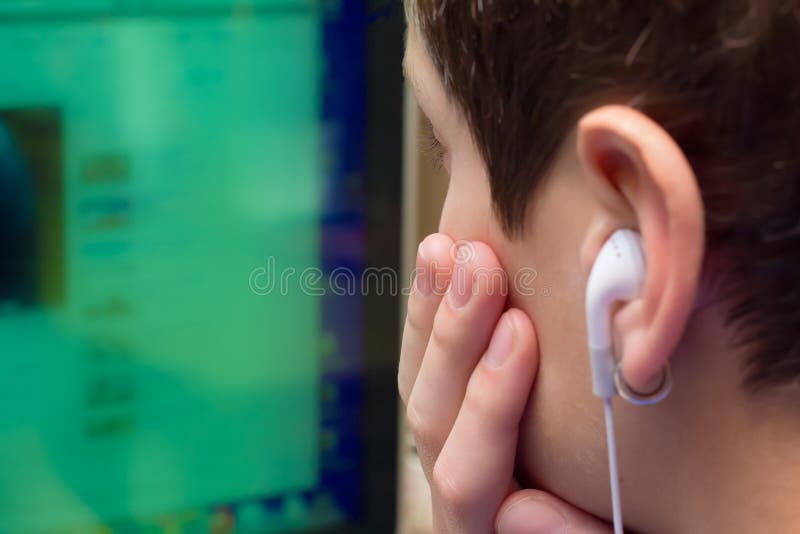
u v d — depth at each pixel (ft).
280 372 2.87
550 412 1.56
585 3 1.29
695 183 1.19
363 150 2.83
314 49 2.74
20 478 2.62
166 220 2.67
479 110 1.47
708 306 1.33
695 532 1.44
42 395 2.62
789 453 1.35
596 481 1.54
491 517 1.73
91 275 2.62
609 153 1.25
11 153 2.48
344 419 2.96
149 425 2.75
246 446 2.87
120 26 2.54
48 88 2.49
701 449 1.39
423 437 1.79
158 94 2.61
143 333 2.70
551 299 1.47
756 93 1.23
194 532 2.84
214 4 2.63
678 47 1.24
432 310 1.78
